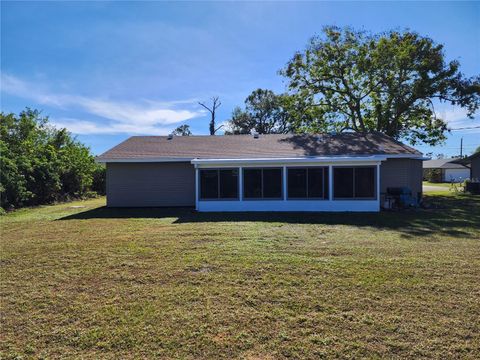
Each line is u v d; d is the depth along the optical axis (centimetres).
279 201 1438
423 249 690
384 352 312
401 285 475
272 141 1845
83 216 1325
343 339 335
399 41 2261
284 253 655
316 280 497
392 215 1264
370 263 582
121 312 399
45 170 1875
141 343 331
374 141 1797
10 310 409
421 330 351
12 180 1558
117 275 530
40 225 1080
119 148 1772
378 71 2305
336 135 1950
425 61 2156
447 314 386
